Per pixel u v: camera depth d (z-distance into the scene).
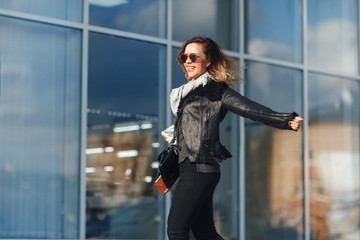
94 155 7.02
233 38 8.53
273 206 8.74
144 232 7.39
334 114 9.73
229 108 3.18
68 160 6.82
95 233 6.97
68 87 6.88
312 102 9.44
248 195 8.46
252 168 8.54
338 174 9.66
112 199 7.14
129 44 7.44
